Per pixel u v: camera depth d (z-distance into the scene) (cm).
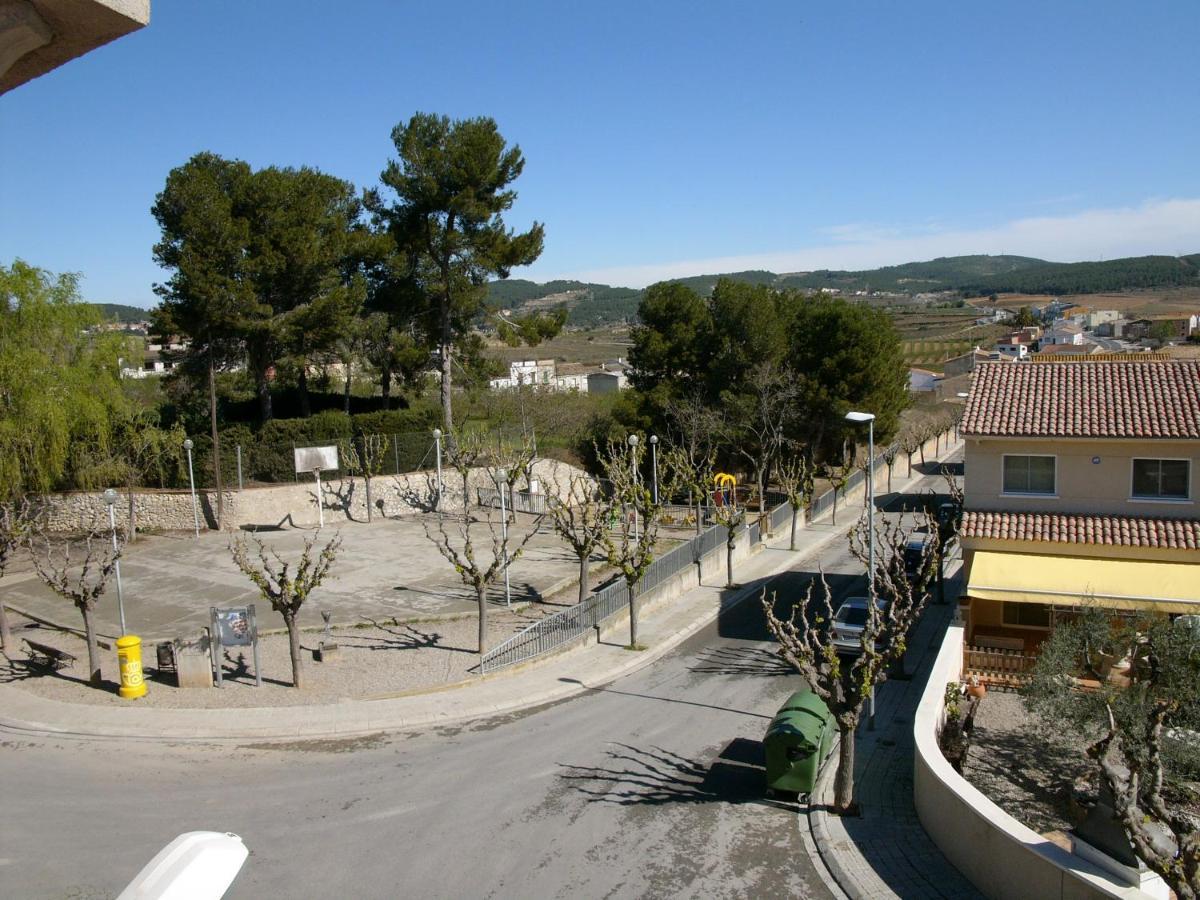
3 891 1277
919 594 2845
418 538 4006
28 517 3372
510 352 16725
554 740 1923
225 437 4309
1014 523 2328
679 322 5588
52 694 2197
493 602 3011
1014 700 2050
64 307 3778
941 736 1661
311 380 6062
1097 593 2080
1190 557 2148
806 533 4328
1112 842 1102
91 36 316
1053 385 2519
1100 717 1617
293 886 1314
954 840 1356
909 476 6203
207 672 2242
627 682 2316
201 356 4481
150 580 3341
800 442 5181
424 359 5050
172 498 4156
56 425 3600
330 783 1697
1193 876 967
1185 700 1609
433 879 1338
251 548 3809
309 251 4219
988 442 2394
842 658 2505
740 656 2514
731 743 1897
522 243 4941
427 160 4681
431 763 1797
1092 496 2330
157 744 1897
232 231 4019
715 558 3550
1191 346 10431
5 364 3481
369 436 4528
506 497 4691
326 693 2200
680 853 1423
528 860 1398
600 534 2795
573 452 5819
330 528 4222
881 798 1611
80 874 1330
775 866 1381
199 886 332
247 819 1540
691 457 4453
